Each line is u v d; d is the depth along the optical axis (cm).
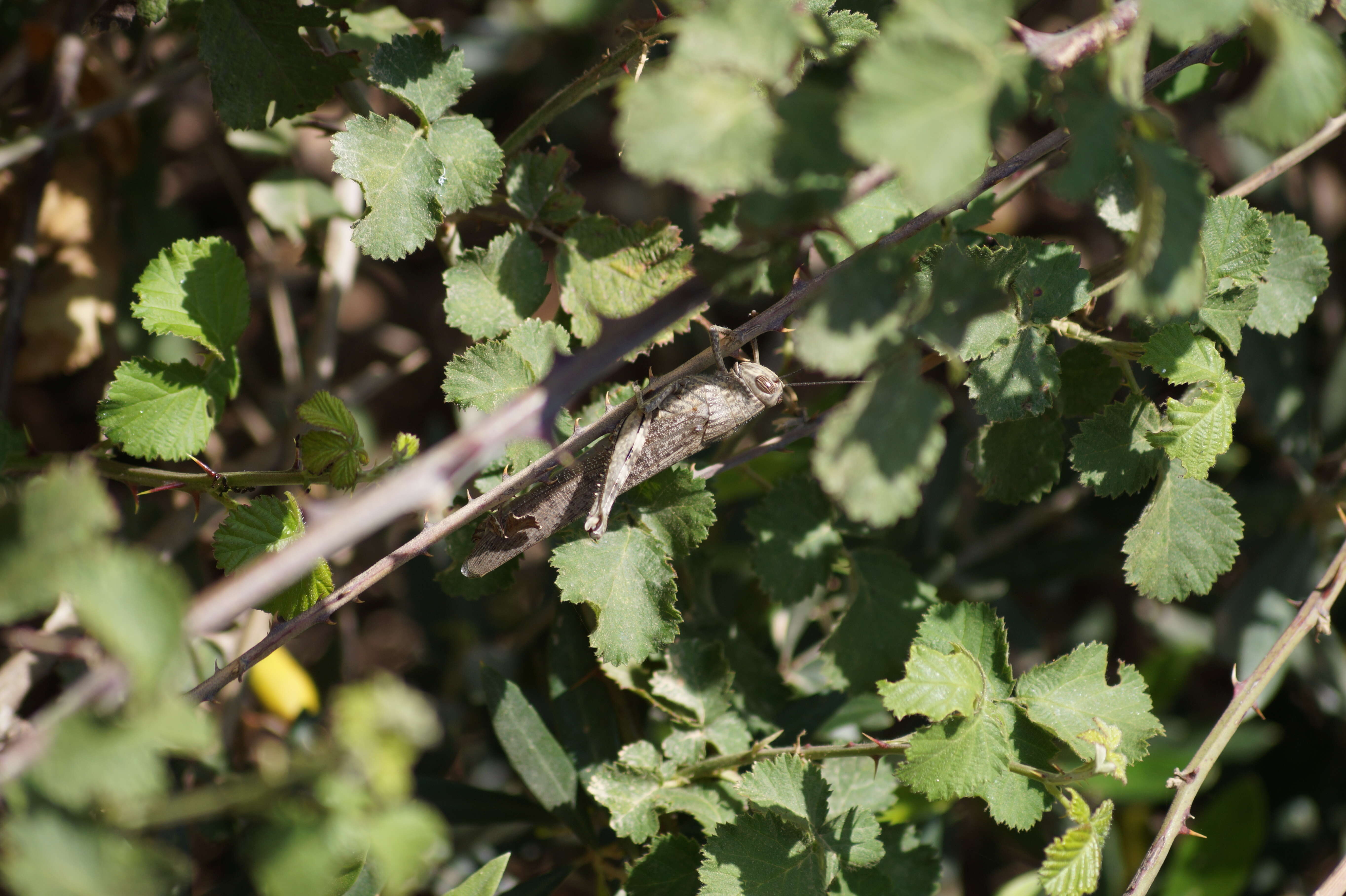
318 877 84
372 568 89
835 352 84
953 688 90
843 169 84
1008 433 93
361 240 90
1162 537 91
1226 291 91
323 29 93
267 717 98
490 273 92
